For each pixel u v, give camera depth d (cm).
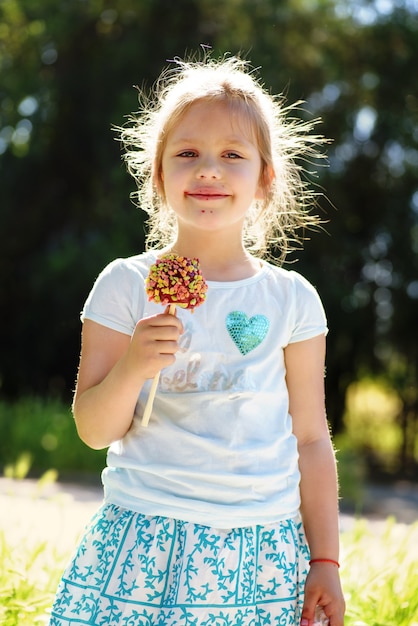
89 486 864
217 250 254
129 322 247
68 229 1572
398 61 1523
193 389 239
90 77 1461
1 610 327
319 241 1490
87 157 1514
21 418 1088
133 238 1417
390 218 1569
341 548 389
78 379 248
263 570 236
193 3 1446
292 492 245
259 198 271
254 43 1403
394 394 1638
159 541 230
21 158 1521
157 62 1427
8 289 1555
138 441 240
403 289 1562
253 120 257
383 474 1441
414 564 378
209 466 235
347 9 1523
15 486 775
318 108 1503
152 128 284
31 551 390
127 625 226
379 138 1541
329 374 1591
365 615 347
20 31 1544
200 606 227
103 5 1489
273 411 246
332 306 1469
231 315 245
